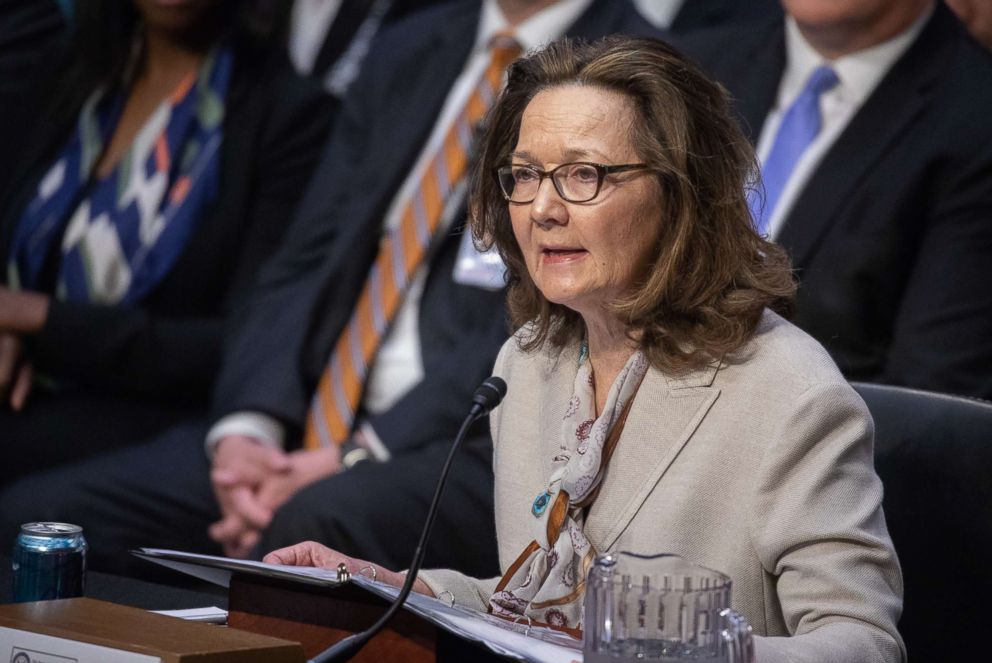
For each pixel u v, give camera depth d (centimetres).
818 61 1018
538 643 459
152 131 1328
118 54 1349
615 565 432
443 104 1198
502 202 664
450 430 1054
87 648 427
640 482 600
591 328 636
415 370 1140
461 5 1245
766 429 580
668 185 595
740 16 1289
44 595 561
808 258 980
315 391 1175
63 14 1508
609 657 422
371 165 1203
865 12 973
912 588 666
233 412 1168
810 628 542
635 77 593
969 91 969
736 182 611
